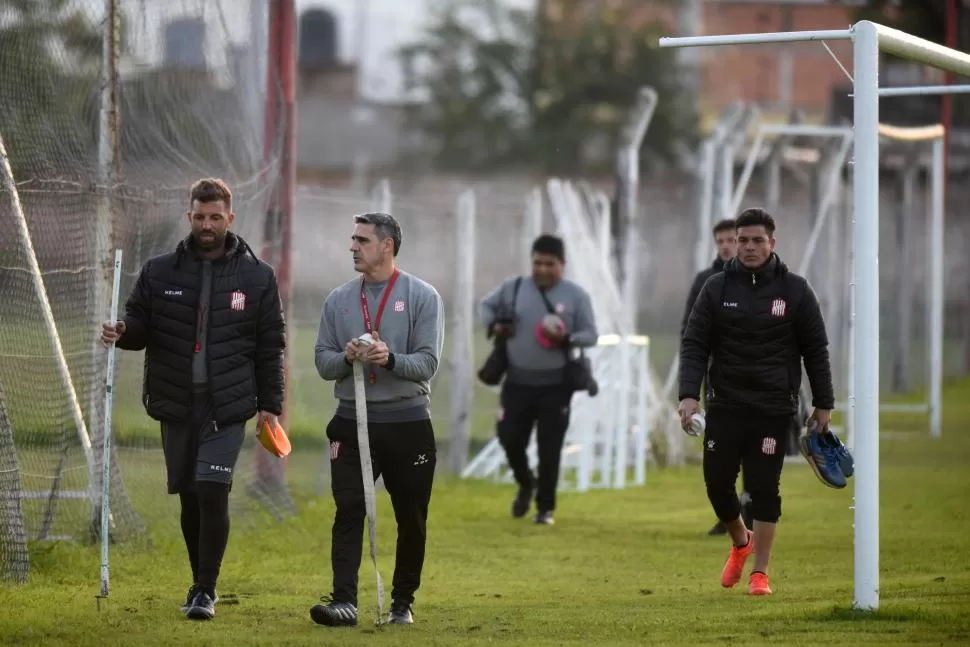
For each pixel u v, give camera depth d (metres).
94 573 31.72
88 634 24.89
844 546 39.69
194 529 28.03
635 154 63.47
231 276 27.09
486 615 27.95
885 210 121.94
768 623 26.53
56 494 33.59
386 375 26.69
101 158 34.66
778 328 30.70
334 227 60.75
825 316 74.44
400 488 26.95
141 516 37.34
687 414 30.62
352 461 26.77
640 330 129.62
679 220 132.00
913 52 28.14
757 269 30.78
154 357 27.14
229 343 26.94
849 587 31.80
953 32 90.50
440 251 67.00
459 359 58.34
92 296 34.72
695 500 52.44
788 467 63.75
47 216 33.66
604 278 60.59
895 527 42.72
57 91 33.62
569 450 58.16
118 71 34.97
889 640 24.56
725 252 40.59
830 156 70.81
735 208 63.88
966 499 49.94
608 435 57.28
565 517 47.00
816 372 30.73
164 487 38.69
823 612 27.44
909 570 34.22
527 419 45.78
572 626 26.45
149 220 36.72
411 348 26.94
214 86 40.62
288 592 30.80
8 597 28.39
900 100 95.81
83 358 34.69
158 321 27.00
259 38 43.81
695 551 38.94
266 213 44.38
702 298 31.23
